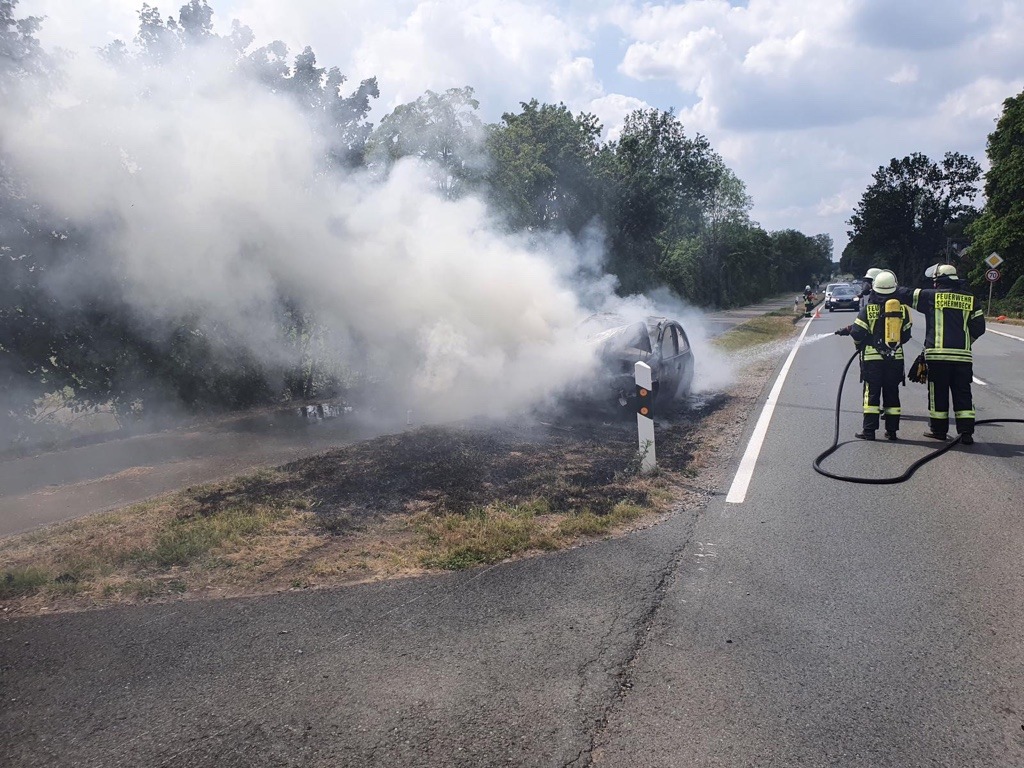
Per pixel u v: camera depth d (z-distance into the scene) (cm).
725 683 345
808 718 317
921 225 8556
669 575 470
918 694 334
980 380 1284
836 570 475
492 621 412
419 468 726
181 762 298
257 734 315
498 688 344
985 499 617
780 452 799
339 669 365
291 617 424
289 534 560
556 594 445
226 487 686
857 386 1262
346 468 737
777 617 410
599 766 288
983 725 311
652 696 335
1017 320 3069
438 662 369
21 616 437
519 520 567
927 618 406
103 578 487
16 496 710
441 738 308
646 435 707
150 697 346
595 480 686
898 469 719
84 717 331
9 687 358
